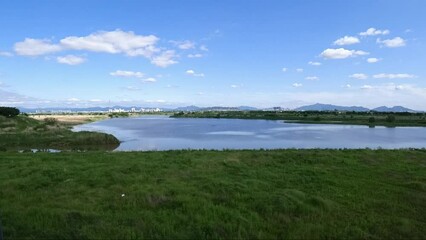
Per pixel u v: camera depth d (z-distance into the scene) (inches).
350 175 643.5
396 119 5310.0
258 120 6550.2
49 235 339.9
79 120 5851.4
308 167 709.9
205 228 366.6
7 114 3496.6
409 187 563.8
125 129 3700.8
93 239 333.1
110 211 418.3
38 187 536.4
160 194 481.7
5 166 715.4
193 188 519.5
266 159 806.5
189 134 2901.1
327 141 2177.7
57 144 2037.4
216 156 848.9
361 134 2859.3
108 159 811.4
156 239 339.0
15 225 363.9
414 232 369.4
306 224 386.0
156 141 2251.5
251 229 369.4
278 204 439.5
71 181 562.9
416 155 895.7
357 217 413.1
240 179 588.1
